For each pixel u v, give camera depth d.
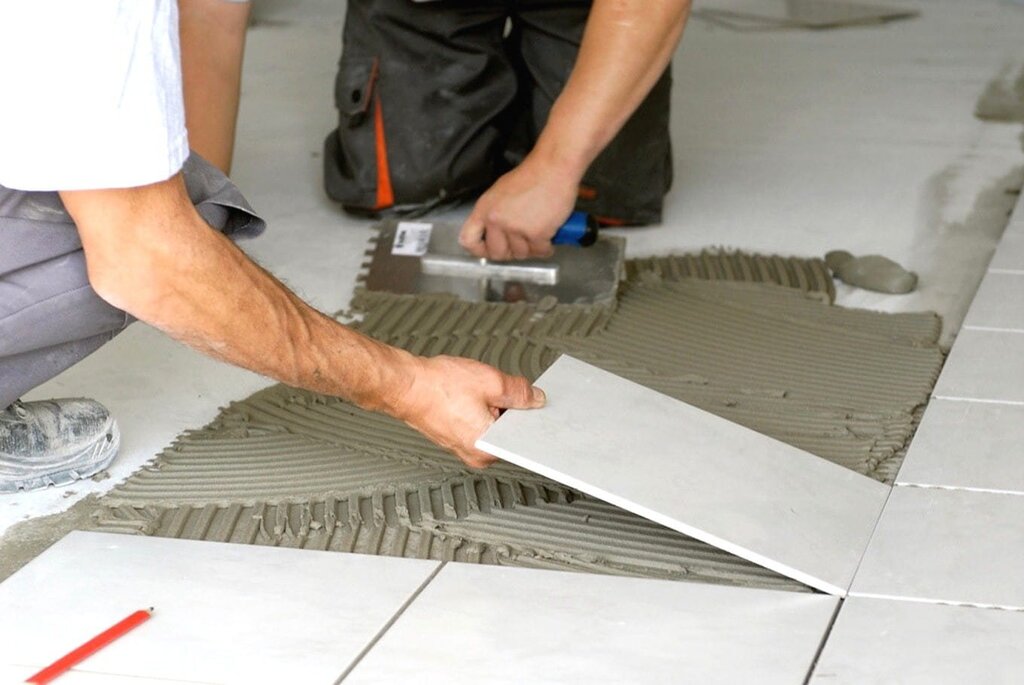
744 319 2.46
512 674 1.43
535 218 2.35
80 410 1.93
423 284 2.60
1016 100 3.72
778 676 1.43
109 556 1.69
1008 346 2.28
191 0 2.31
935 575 1.62
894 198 3.08
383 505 1.84
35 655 1.48
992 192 3.10
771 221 2.96
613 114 2.31
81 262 1.63
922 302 2.56
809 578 1.59
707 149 3.43
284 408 2.13
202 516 1.80
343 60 2.91
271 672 1.44
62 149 1.29
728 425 1.87
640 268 2.71
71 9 1.26
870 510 1.76
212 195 1.72
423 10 2.80
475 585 1.62
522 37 2.92
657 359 2.29
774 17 4.61
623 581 1.63
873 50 4.22
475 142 2.90
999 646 1.48
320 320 1.56
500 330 2.40
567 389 1.86
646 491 1.65
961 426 2.01
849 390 2.17
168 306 1.41
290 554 1.70
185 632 1.52
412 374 1.64
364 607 1.57
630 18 2.23
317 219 2.99
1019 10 4.61
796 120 3.62
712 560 1.70
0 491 1.88
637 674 1.43
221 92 2.43
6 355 1.69
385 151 2.88
